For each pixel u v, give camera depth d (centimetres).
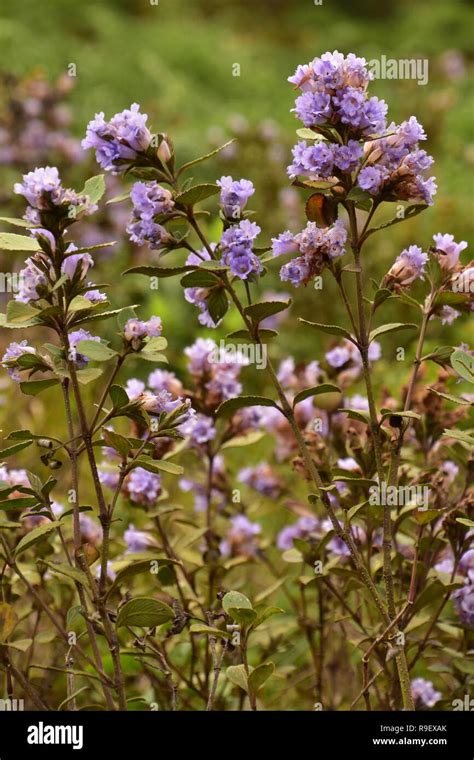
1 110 324
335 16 913
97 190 142
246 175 356
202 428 166
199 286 144
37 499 146
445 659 170
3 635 146
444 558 163
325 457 161
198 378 166
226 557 174
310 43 855
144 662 152
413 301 147
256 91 698
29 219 141
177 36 739
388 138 142
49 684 166
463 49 812
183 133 423
